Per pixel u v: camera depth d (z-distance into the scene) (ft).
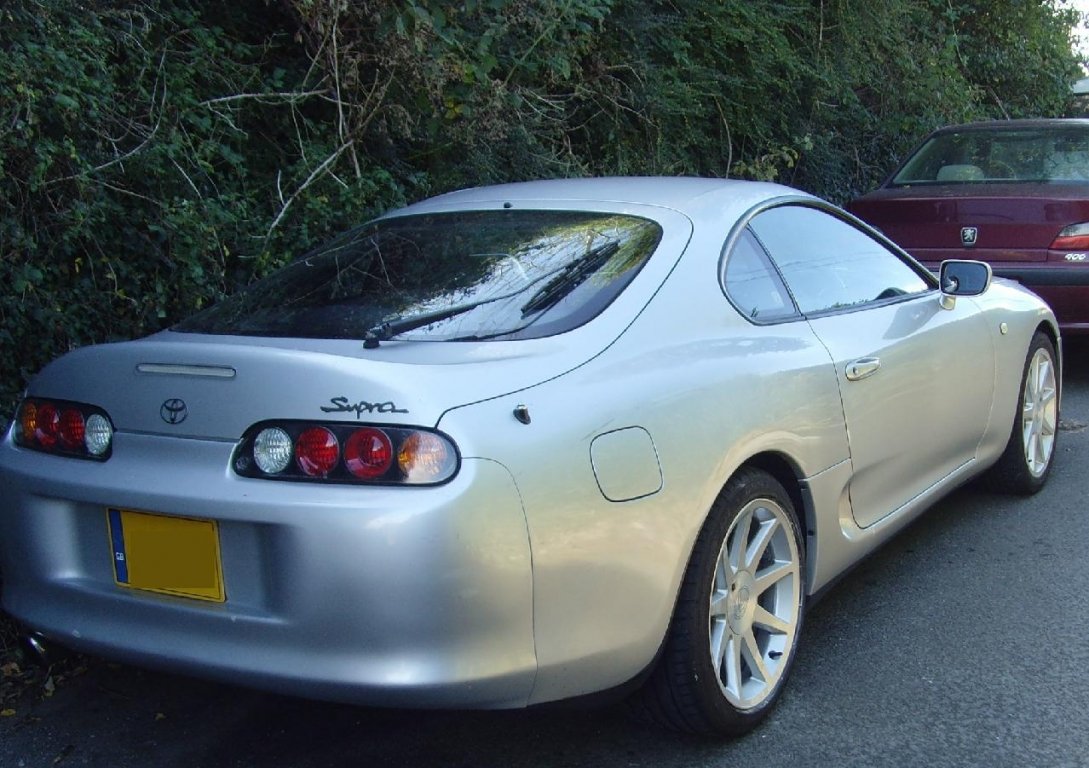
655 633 9.28
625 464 9.07
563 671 8.68
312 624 8.11
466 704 8.30
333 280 11.10
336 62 19.25
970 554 15.21
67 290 15.02
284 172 19.67
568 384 9.06
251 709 11.19
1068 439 20.90
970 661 12.01
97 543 9.19
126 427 9.02
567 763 10.10
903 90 40.32
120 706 11.25
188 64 17.99
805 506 11.42
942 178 26.48
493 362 8.94
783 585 11.12
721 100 30.86
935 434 13.99
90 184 14.61
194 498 8.46
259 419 8.44
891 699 11.19
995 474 17.21
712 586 9.93
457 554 8.03
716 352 10.43
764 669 10.73
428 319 9.83
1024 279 22.97
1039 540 15.71
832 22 35.60
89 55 15.33
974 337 15.05
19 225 14.01
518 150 23.62
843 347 12.17
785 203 12.84
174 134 16.26
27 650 9.82
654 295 10.28
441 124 21.27
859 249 13.94
